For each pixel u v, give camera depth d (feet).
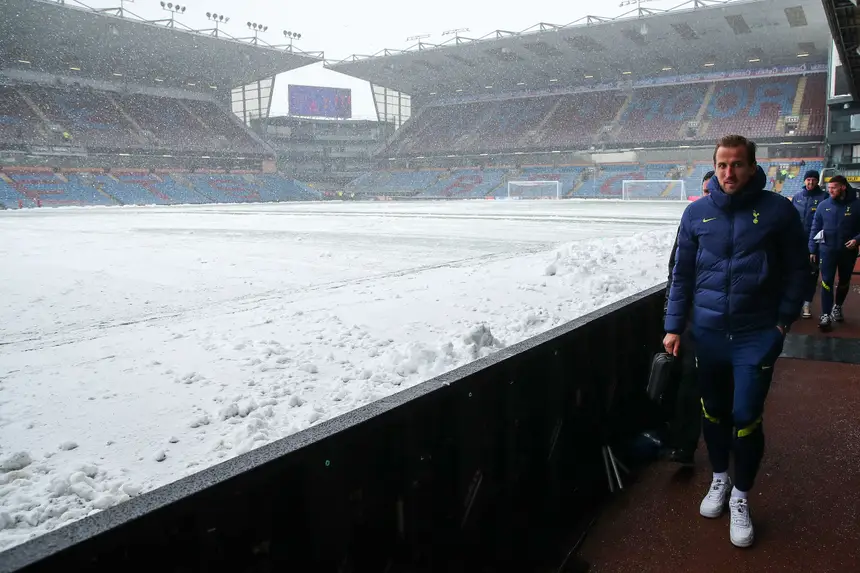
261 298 25.85
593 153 203.82
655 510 10.21
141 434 11.36
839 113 98.27
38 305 24.85
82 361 16.24
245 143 220.84
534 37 183.42
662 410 13.03
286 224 76.38
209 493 4.81
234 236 58.34
